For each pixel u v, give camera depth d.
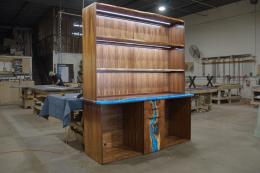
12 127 5.21
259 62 9.22
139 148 3.56
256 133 4.46
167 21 4.12
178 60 4.30
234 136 4.39
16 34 13.83
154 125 3.55
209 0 9.52
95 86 3.06
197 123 5.51
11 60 9.55
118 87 3.86
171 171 2.86
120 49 3.85
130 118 3.73
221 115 6.55
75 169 2.92
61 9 10.24
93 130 3.21
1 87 8.97
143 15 3.69
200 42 11.40
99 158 3.09
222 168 2.93
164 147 3.72
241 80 9.84
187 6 10.13
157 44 3.82
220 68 10.61
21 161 3.19
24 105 8.10
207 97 7.43
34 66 13.69
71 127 4.23
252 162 3.12
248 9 9.41
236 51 9.95
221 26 10.44
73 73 11.00
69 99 3.53
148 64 4.24
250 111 7.18
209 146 3.81
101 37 3.12
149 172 2.83
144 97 3.54
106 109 3.70
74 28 11.02
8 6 10.13
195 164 3.07
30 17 12.17
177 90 4.35
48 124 5.51
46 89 5.74
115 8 3.27
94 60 3.05
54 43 10.49
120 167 2.98
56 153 3.50
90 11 3.13
